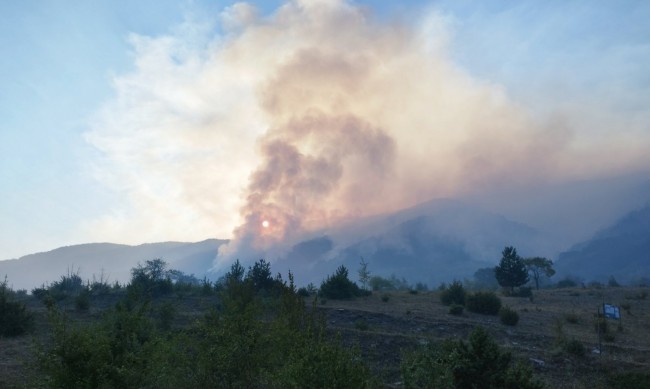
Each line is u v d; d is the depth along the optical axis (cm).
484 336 1134
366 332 1870
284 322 1005
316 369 737
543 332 2334
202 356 841
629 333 2488
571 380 1449
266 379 837
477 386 1056
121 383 820
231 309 952
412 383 978
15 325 1770
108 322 966
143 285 3089
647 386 1341
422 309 2986
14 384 1057
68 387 792
